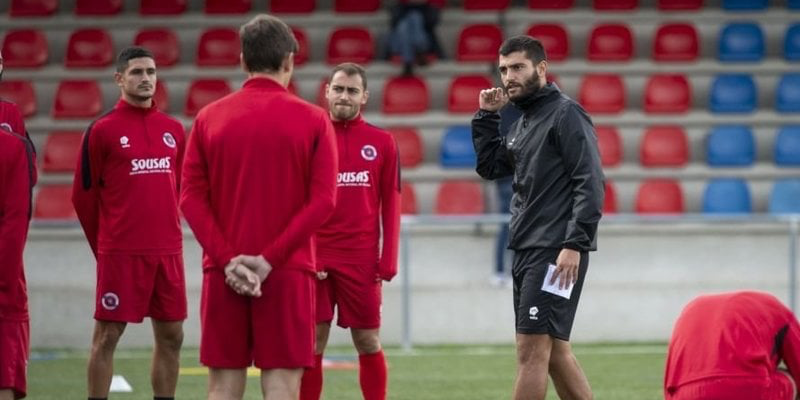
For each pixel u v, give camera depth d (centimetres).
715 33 6206
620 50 6069
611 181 5575
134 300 2748
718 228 4766
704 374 1936
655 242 4794
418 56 5891
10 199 2062
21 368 2103
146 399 3328
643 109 5891
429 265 4750
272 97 2003
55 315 4594
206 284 2028
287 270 1995
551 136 2423
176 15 6316
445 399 3347
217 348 2016
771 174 5616
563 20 6184
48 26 6256
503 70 2469
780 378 1938
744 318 1955
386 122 5759
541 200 2434
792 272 4466
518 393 2412
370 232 2841
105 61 6072
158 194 2770
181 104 5981
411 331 4659
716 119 5825
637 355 4266
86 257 4622
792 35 6141
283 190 1991
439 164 5700
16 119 2466
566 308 2408
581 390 2506
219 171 2002
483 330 4675
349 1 6306
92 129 2741
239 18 6266
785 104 5909
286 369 2008
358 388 3531
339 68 2852
